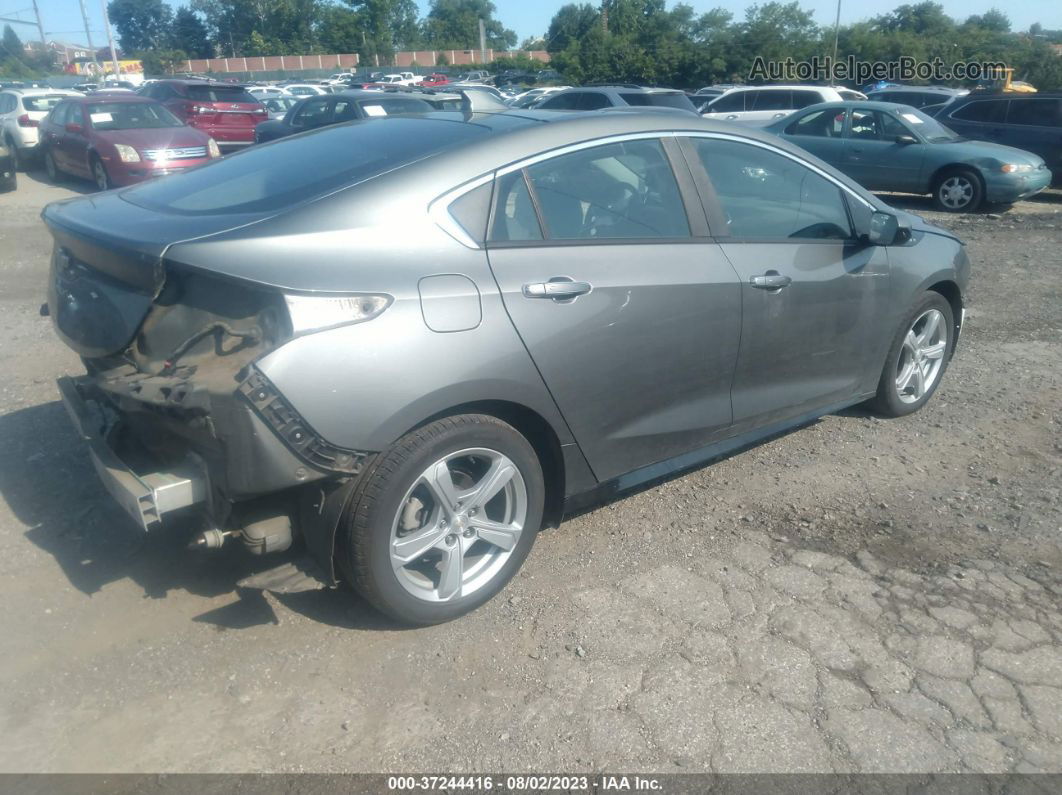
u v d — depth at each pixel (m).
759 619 3.38
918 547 3.89
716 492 4.37
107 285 3.22
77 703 2.90
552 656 3.16
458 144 3.37
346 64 82.06
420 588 3.22
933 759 2.73
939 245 5.13
